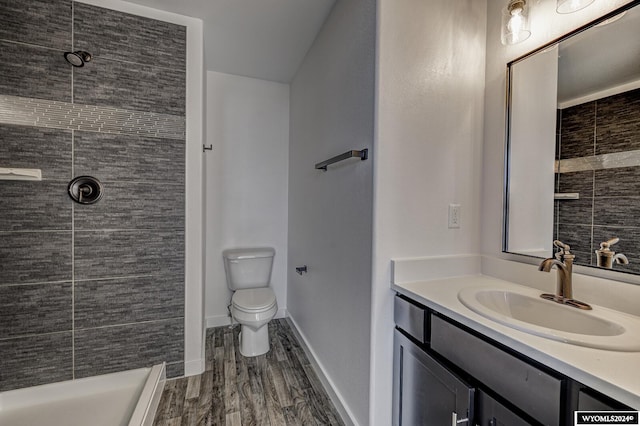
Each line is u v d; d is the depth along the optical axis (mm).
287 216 2859
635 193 932
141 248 1768
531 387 732
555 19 1170
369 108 1304
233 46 2168
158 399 1603
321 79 1919
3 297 1524
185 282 1876
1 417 1438
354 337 1440
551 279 1156
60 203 1598
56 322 1610
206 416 1537
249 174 2721
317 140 1993
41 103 1551
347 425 1465
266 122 2764
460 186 1432
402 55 1284
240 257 2492
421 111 1332
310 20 1858
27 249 1552
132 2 1701
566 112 1134
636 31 933
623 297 942
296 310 2535
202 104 1904
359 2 1402
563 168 1142
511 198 1340
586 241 1060
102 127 1663
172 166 1828
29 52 1525
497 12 1412
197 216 1900
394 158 1284
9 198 1514
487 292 1187
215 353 2178
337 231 1651
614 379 585
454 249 1426
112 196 1694
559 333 774
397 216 1299
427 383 1081
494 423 827
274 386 1796
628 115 952
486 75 1467
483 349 868
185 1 1698
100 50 1647
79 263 1642
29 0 1520
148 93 1760
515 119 1325
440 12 1363
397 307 1265
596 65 1033
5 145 1497
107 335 1707
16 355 1551
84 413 1479
